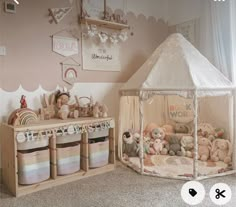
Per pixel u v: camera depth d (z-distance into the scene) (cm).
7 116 245
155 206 185
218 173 247
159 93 244
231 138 279
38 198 204
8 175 223
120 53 327
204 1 314
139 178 243
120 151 305
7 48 242
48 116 260
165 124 346
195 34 331
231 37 280
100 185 227
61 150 234
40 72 263
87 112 275
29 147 214
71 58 285
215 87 244
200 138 294
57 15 270
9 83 245
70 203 194
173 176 241
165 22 367
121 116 305
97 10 302
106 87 316
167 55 273
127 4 329
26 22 252
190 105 324
